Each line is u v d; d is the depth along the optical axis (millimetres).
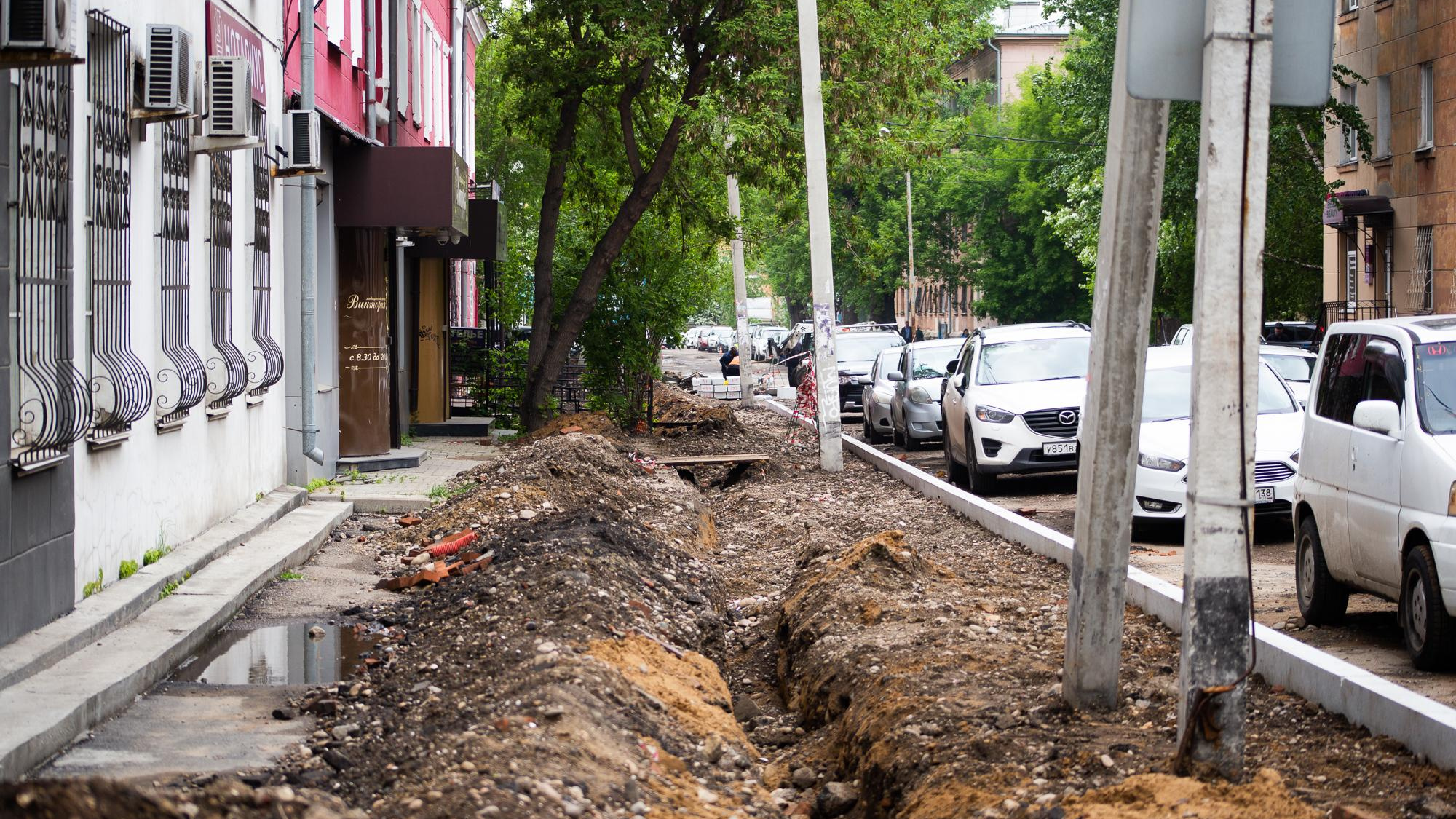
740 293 38062
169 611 8812
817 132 19984
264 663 7941
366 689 7102
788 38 22781
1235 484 5098
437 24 29562
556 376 25016
